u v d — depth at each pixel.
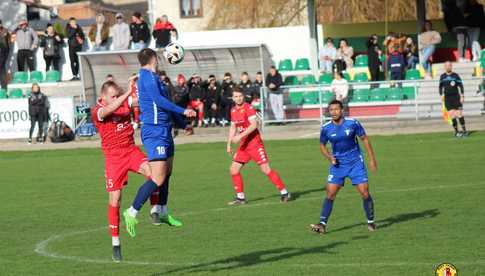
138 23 72.19
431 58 71.31
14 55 78.06
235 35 75.06
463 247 22.44
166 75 69.62
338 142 25.05
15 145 62.94
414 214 28.03
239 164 32.38
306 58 73.31
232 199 33.56
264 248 23.66
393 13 79.94
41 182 41.91
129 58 70.44
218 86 65.31
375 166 25.59
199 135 62.34
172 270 21.31
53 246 25.44
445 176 36.72
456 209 28.55
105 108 22.00
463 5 69.62
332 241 24.22
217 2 91.94
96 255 23.75
